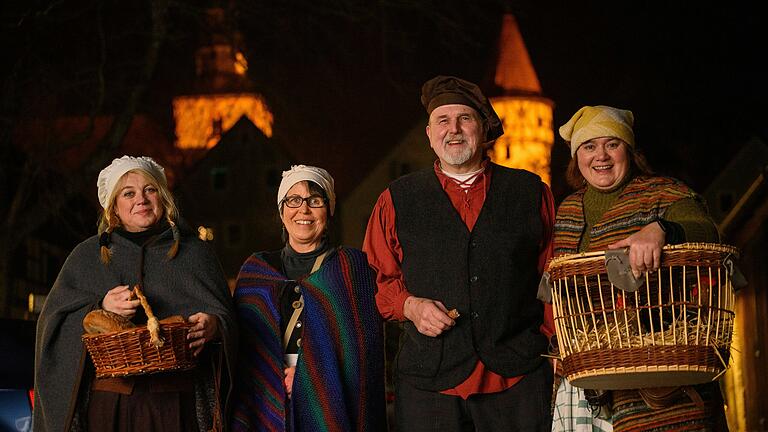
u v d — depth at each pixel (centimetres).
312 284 561
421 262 518
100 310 484
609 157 477
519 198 523
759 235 1783
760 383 1772
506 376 502
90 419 505
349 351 552
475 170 529
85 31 1933
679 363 410
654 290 432
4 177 1953
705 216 447
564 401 481
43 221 1997
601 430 473
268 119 4847
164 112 2181
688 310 425
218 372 525
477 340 505
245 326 558
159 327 468
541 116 5216
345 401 545
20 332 588
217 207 4544
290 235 577
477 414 502
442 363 505
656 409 451
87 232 2022
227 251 4525
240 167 4569
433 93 529
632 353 414
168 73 2111
